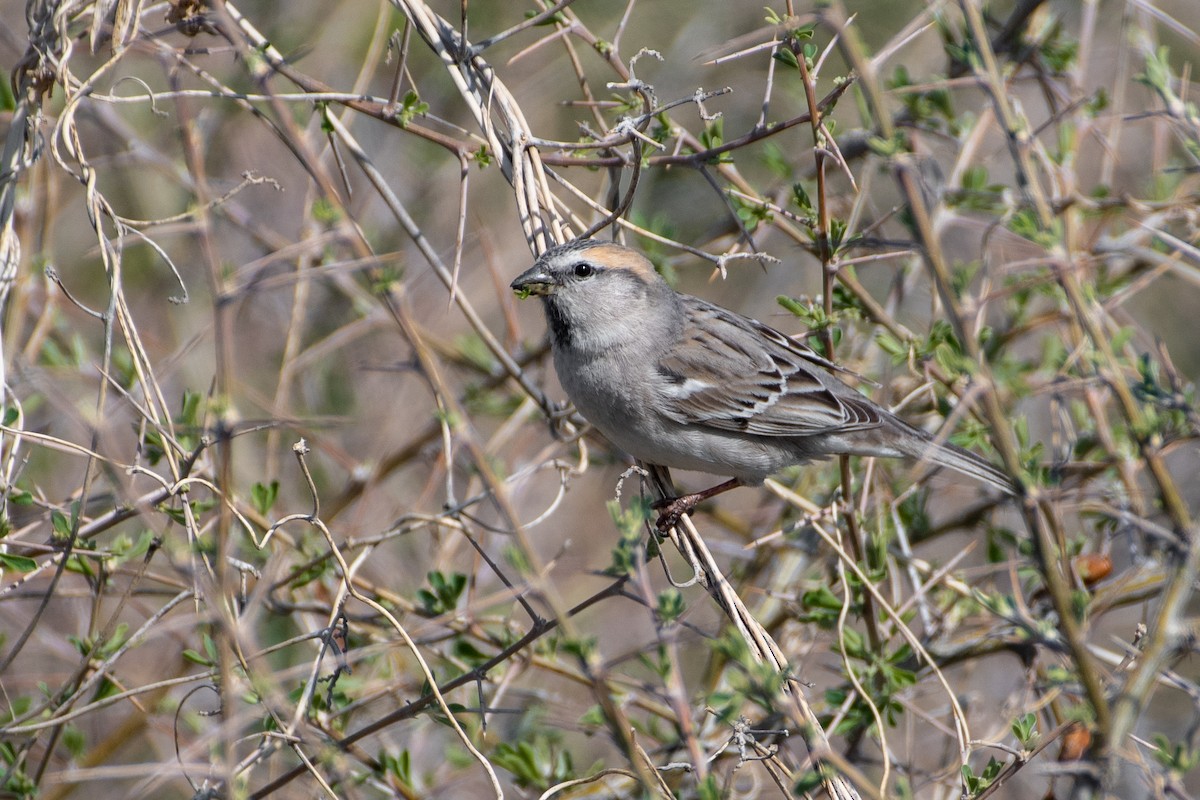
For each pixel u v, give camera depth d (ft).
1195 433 28.76
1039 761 34.30
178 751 27.61
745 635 26.84
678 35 52.80
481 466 21.58
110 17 28.22
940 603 36.68
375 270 27.89
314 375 46.37
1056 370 35.99
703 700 31.89
